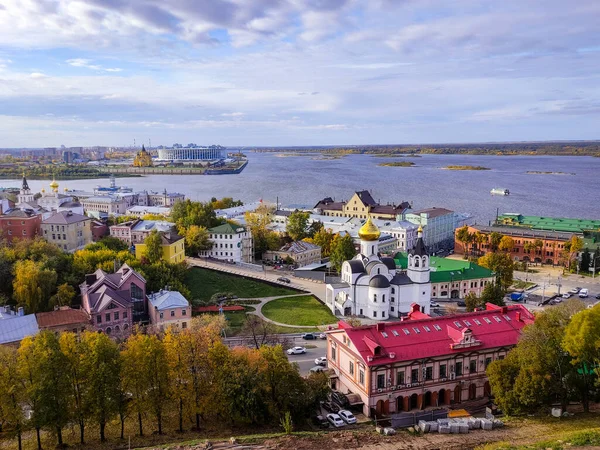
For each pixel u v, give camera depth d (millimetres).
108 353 82938
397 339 98500
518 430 81750
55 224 185875
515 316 109500
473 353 100062
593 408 91750
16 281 135500
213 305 157000
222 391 85312
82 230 193750
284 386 88312
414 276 156500
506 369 89438
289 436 79438
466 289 182250
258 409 85375
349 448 75750
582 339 81438
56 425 78625
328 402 97312
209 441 77500
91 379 80750
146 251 173500
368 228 160000
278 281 185375
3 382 76875
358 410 96125
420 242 155125
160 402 83812
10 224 182125
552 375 87688
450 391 99062
